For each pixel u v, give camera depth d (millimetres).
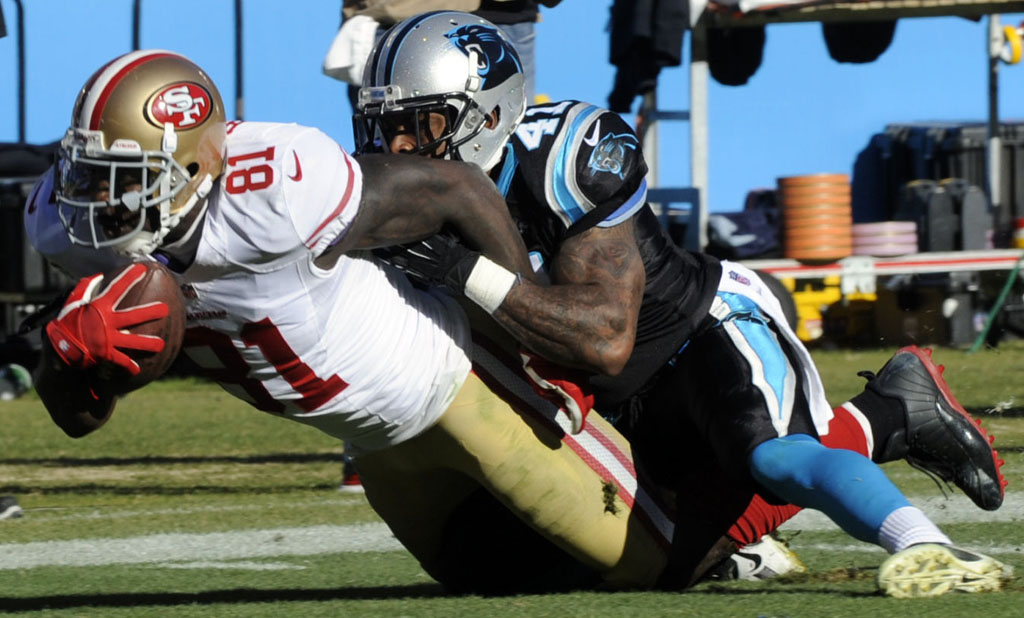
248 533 18219
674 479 13188
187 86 9953
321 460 27984
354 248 10648
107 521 19656
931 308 54469
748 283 12992
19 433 34562
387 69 11977
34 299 46000
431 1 23203
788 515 12766
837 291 54344
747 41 50188
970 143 58094
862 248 51656
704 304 12602
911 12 47062
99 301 9906
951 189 53125
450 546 12773
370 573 14523
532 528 12148
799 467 11383
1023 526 16562
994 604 10172
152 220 10078
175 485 24281
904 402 13195
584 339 11289
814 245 50906
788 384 12141
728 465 11961
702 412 12266
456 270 11109
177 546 17141
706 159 50500
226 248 10164
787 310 22234
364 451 12055
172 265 10414
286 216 10094
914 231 52031
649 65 38875
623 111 40062
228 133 10359
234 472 26188
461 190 11000
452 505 12586
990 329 55250
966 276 53938
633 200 11844
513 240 11242
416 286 11961
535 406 11703
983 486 13422
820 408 12539
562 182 11656
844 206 51250
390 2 23203
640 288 11750
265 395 11055
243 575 14328
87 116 9852
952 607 10094
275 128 10359
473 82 11828
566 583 12773
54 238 10656
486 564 12648
